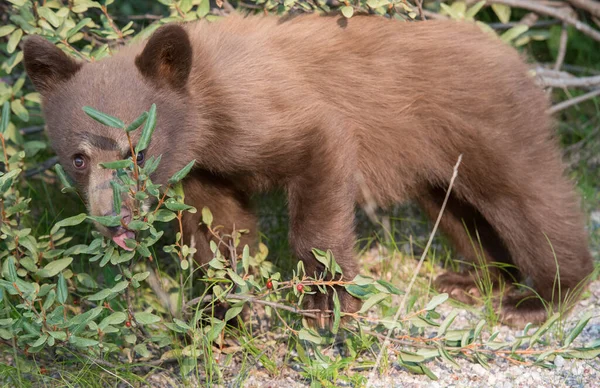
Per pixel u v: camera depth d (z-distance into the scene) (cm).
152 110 703
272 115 834
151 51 793
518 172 931
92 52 985
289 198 871
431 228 1096
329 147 847
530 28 1412
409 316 793
